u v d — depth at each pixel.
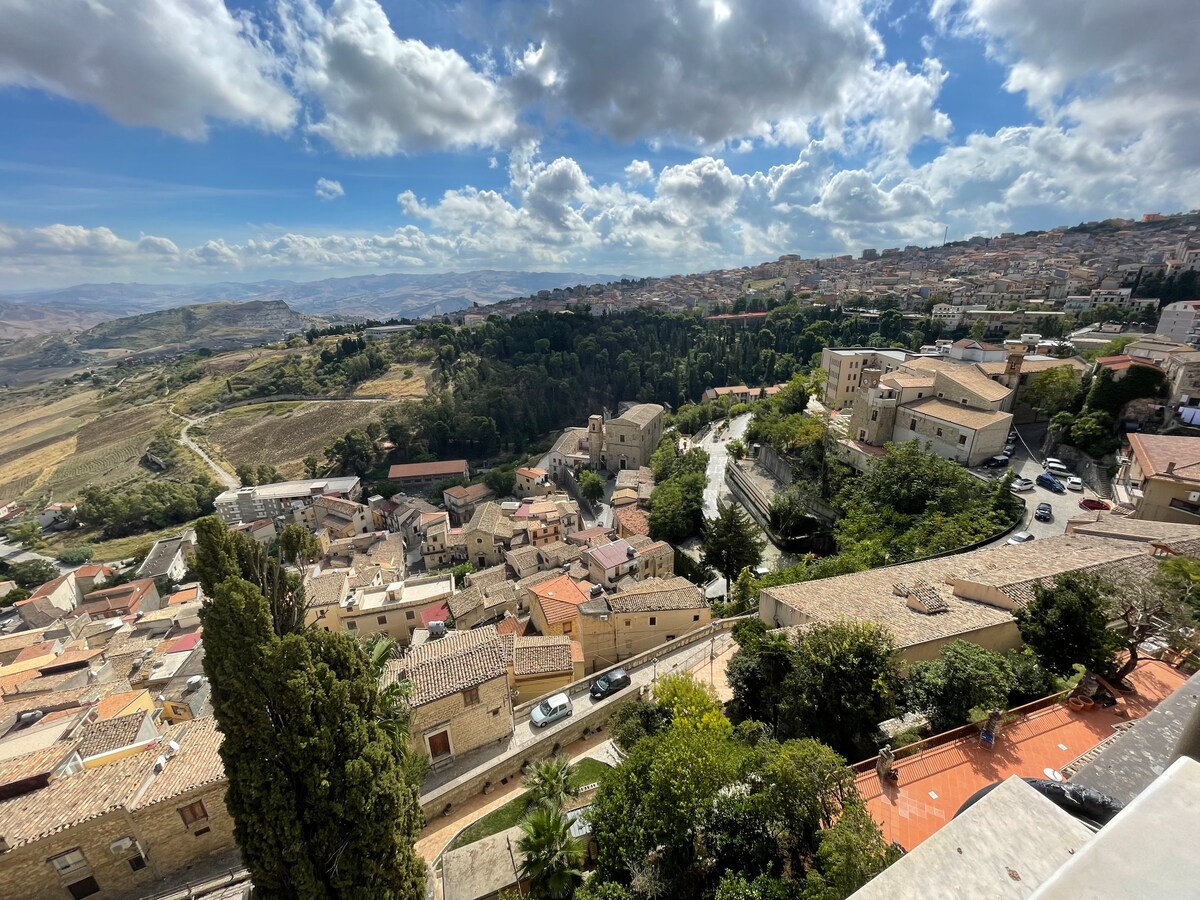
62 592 80.25
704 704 26.02
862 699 21.66
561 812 22.89
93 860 22.86
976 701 21.98
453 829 27.33
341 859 18.42
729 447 96.38
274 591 19.84
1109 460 54.44
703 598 43.12
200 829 24.67
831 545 60.22
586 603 43.22
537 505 90.25
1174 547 31.36
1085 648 22.91
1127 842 2.41
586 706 33.84
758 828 16.56
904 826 18.09
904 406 64.38
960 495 50.34
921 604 29.84
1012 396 69.25
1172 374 55.66
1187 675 23.84
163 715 41.62
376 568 67.25
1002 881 4.61
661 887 16.78
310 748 17.95
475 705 30.34
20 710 36.12
